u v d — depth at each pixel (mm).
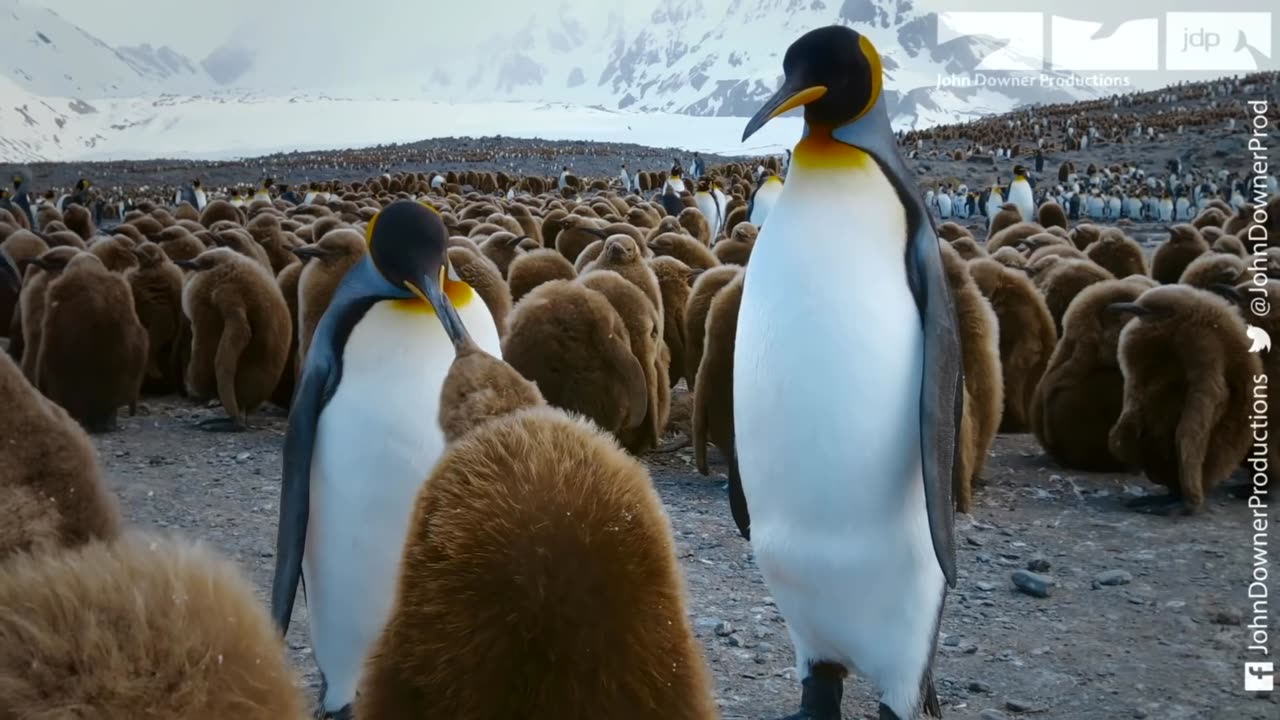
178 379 11227
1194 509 7285
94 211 48375
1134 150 70000
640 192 53219
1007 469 8617
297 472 4289
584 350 7727
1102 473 8477
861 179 4016
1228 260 9195
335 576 4340
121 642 1095
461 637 1725
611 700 1747
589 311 7730
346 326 4285
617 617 1742
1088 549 6676
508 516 1729
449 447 1974
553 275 10930
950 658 5160
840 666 4449
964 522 7211
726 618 5590
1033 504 7664
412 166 88812
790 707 4645
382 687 1831
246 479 8109
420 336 4258
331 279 8562
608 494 1779
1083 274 10695
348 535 4270
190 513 7227
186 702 1110
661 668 1798
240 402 9672
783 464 4090
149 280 11000
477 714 1734
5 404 2018
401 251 4191
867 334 3945
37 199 51719
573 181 55156
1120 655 5184
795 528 4145
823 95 3994
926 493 3951
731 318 7691
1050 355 9547
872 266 3975
